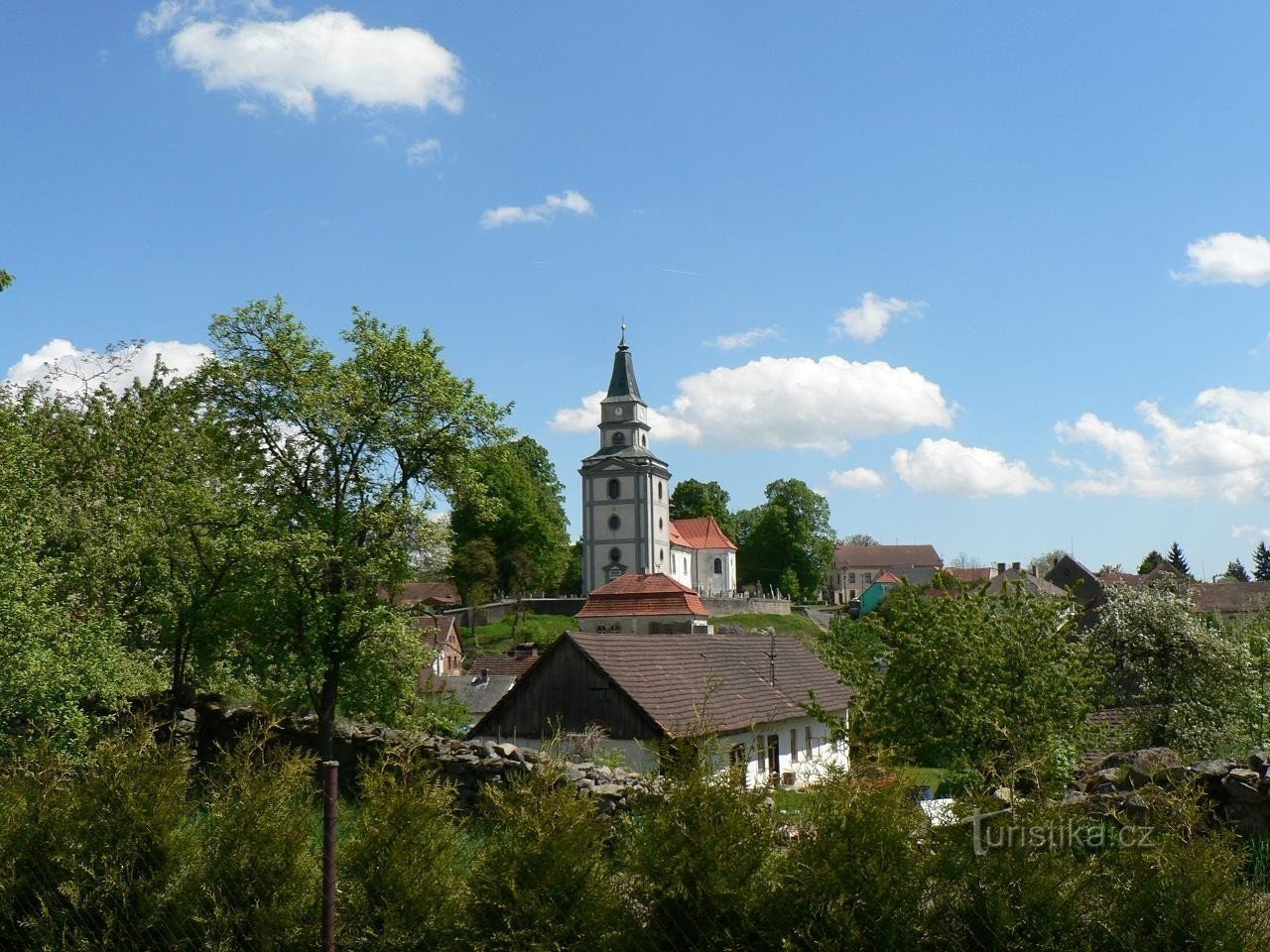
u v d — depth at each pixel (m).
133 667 20.78
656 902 6.23
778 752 35.66
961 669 19.36
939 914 5.71
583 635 32.59
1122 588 27.61
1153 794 6.13
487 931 6.52
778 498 129.00
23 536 18.20
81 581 23.34
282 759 8.05
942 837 5.81
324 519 26.81
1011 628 20.34
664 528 113.06
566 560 104.56
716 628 86.31
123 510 25.17
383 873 6.85
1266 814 8.59
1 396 26.23
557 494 106.31
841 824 5.88
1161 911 5.34
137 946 7.29
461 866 7.15
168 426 28.66
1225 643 25.91
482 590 92.12
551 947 6.30
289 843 7.26
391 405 28.09
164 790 7.63
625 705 30.84
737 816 6.17
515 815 6.74
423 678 34.91
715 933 6.04
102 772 7.77
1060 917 5.47
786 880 5.98
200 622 26.28
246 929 7.12
